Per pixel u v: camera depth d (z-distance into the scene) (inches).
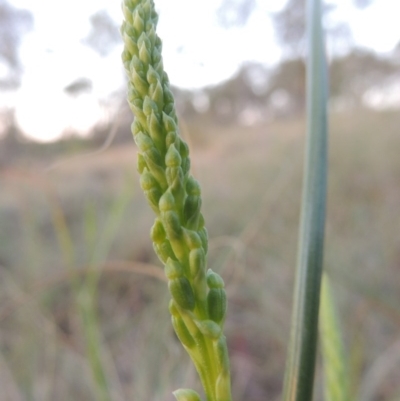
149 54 1.9
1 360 10.5
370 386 9.1
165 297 10.3
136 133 1.9
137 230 18.0
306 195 2.6
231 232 17.7
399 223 16.5
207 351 1.9
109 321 12.5
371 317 11.3
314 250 2.4
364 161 23.2
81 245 17.6
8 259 17.3
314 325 2.3
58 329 11.4
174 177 1.8
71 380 10.4
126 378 10.8
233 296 13.2
